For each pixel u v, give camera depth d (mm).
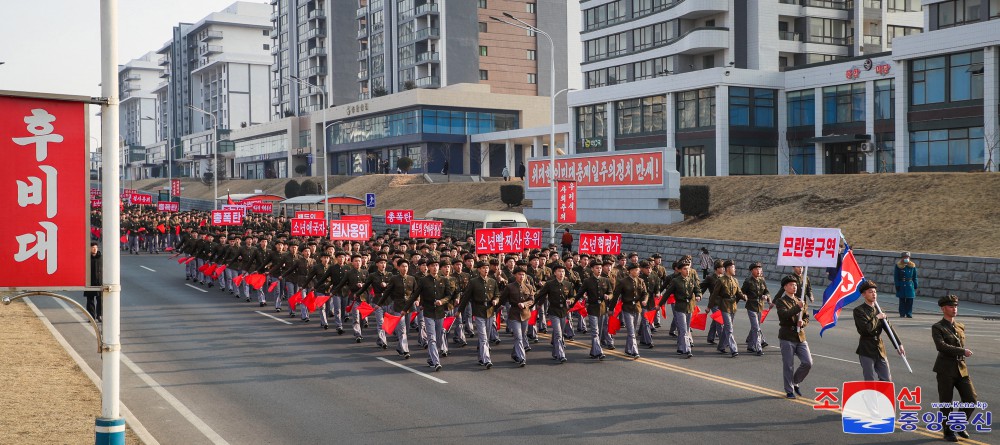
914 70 52500
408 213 42344
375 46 117000
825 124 61969
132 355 18344
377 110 103875
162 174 192750
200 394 14609
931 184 38125
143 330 21953
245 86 164750
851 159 60688
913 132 52844
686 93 65625
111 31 8039
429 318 17047
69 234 7941
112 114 8062
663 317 23984
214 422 12719
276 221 52062
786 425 12305
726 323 18359
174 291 31297
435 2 103875
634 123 70562
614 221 48531
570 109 77250
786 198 43094
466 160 99625
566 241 40094
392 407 13641
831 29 68250
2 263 7715
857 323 12602
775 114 64625
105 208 8156
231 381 15711
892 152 56719
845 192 41094
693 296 18938
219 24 172250
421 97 95750
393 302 19328
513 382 15602
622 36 76062
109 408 8297
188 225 48062
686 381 15555
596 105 74750
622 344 20156
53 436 11234
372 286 19984
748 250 36562
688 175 65938
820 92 62062
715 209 45094
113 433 8234
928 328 22828
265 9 180625
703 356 18375
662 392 14602
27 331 20375
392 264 23891
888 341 20172
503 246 25609
